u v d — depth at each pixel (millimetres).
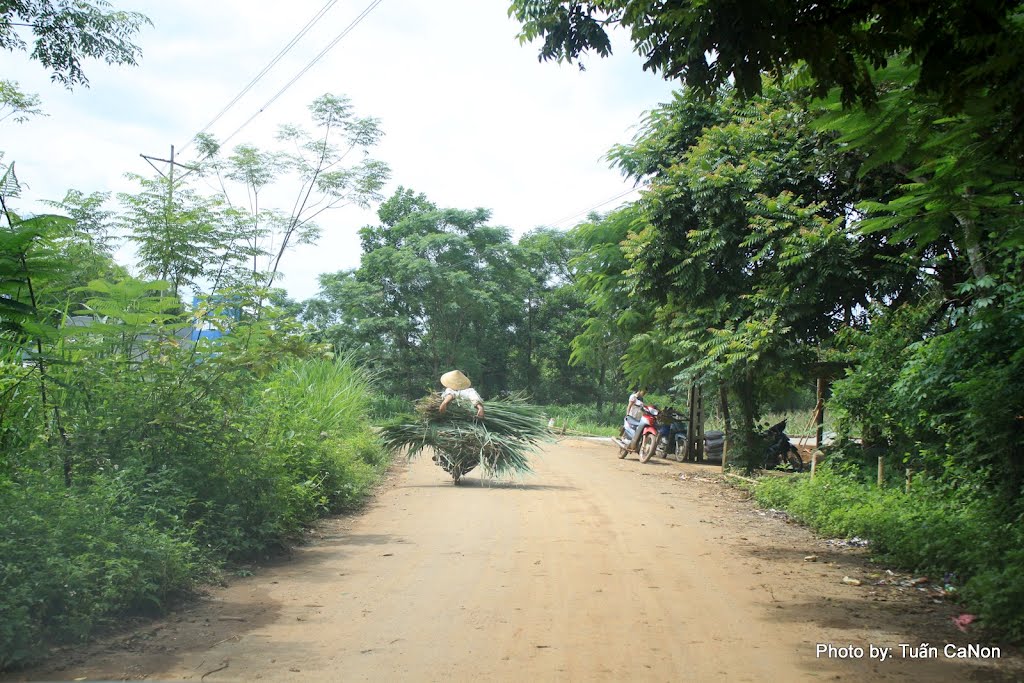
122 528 5898
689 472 17500
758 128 15992
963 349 9352
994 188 6426
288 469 9617
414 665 4680
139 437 7523
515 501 11688
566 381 52594
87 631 5004
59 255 6809
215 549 7023
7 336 6391
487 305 45750
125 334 8094
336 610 5828
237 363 8305
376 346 44625
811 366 15438
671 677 4566
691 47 5059
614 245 20312
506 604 6020
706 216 16031
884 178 13586
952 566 7242
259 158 25484
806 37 4766
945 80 4910
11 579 4883
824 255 13898
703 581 6957
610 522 9977
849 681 4578
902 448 11789
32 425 7047
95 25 9883
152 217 9555
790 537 9477
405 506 11078
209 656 4797
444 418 13766
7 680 4348
